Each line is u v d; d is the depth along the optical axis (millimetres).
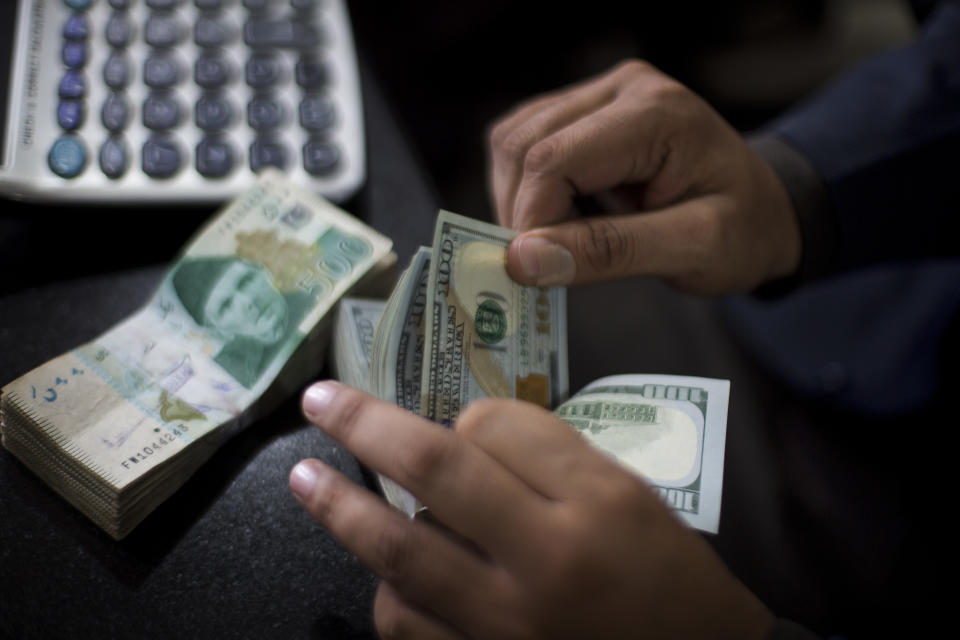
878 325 807
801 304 857
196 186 470
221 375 389
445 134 1189
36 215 448
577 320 930
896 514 801
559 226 455
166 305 416
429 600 319
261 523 363
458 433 339
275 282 422
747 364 922
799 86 1252
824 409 885
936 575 754
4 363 403
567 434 335
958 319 740
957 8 671
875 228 610
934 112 600
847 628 731
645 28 1190
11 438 358
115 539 344
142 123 481
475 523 314
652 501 322
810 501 816
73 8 513
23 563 330
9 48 479
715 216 506
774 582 758
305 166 492
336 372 438
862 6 1403
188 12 538
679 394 418
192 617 328
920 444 826
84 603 324
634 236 470
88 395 367
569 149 469
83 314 432
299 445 396
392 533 316
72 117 467
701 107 513
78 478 340
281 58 537
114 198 453
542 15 1126
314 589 346
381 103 601
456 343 404
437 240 400
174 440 355
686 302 957
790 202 578
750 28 1255
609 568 305
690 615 323
